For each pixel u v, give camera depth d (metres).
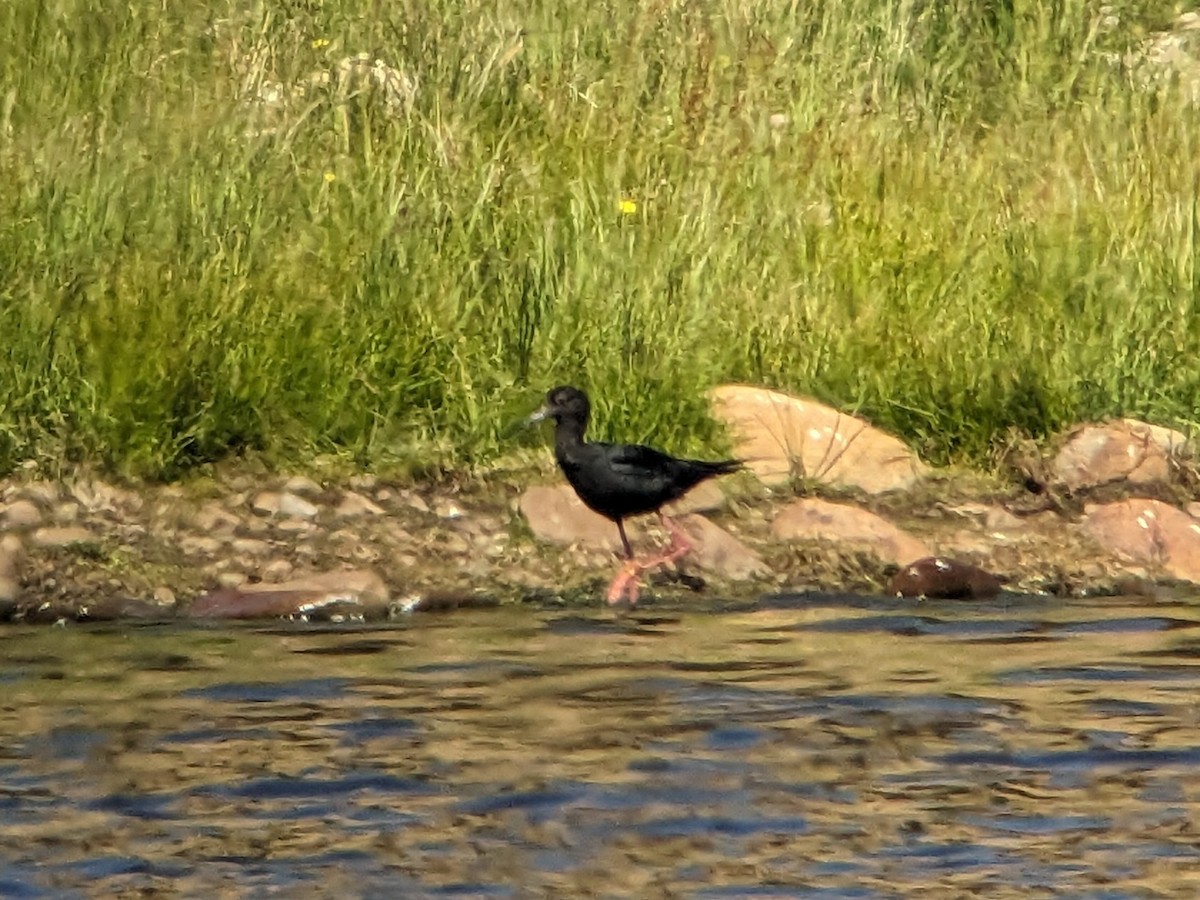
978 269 34.41
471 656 25.36
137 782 20.91
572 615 27.55
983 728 22.83
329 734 22.36
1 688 23.78
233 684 24.05
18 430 29.30
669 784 21.05
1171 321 33.78
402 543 28.89
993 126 39.91
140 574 27.61
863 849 19.50
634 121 35.81
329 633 26.41
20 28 34.97
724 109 36.41
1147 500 30.91
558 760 21.67
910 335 32.94
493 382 31.41
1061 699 23.89
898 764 21.70
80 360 29.97
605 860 19.19
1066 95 41.16
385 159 33.56
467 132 34.72
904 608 28.12
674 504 30.22
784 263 33.97
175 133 33.03
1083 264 34.50
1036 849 19.55
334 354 30.94
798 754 21.98
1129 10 46.59
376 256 32.00
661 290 32.53
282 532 28.81
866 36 41.50
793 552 29.48
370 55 36.69
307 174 33.12
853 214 34.56
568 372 31.61
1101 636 26.67
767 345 32.78
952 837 19.81
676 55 37.81
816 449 31.41
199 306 30.58
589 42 38.03
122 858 19.08
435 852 19.34
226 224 31.88
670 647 25.91
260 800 20.55
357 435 30.45
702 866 19.08
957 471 31.72
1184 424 32.66
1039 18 42.81
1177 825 20.14
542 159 34.56
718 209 34.41
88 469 29.17
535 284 32.28
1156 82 41.31
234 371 30.28
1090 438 31.70
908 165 36.03
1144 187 36.28
